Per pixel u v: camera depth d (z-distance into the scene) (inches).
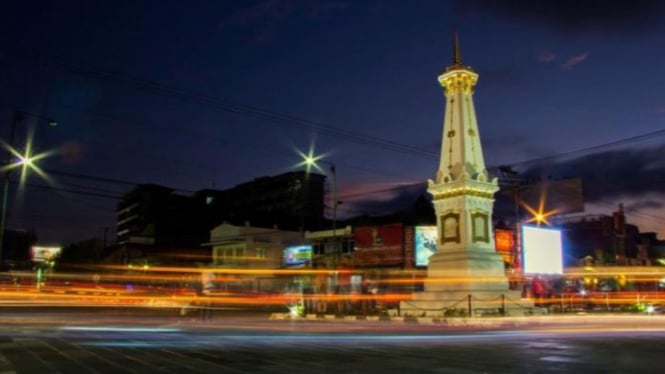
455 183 1355.8
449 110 1432.1
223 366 466.0
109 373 427.5
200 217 4407.0
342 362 494.0
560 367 463.2
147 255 3545.8
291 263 2391.7
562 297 1722.4
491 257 1347.2
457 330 940.6
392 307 1541.6
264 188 4101.9
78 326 986.1
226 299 1887.3
